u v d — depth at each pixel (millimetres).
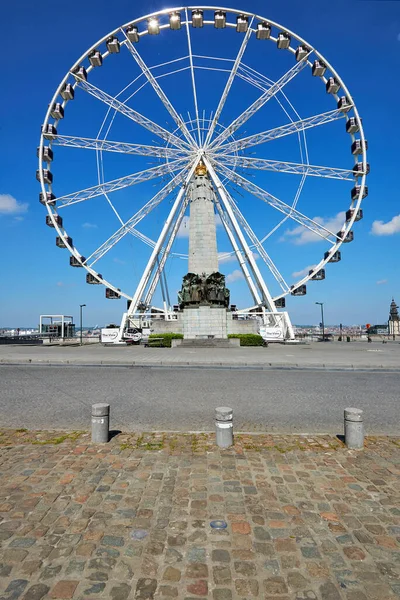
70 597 3270
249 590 3365
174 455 6457
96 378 15453
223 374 16719
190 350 32281
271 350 32625
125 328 46250
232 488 5254
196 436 7500
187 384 14023
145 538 4090
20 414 9633
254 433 7734
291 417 9367
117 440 7250
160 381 14703
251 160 45094
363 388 13227
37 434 7586
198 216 44000
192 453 6555
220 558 3777
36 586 3381
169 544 3988
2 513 4555
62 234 44375
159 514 4570
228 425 6902
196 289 40281
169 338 38406
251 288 48312
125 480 5477
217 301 40250
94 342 52875
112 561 3723
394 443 7141
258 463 6137
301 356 25219
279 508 4734
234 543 4012
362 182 43781
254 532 4207
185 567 3645
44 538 4066
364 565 3691
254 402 11000
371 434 7992
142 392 12477
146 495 5039
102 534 4148
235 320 42750
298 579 3496
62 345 44188
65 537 4090
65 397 11695
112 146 43781
